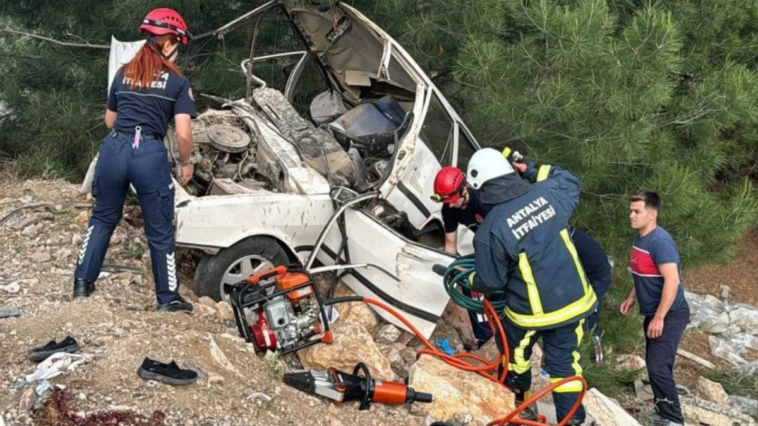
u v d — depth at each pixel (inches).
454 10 283.7
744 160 397.1
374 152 247.9
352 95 277.9
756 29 362.6
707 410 253.1
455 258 218.2
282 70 318.3
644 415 235.6
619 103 256.2
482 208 215.9
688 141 322.7
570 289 183.6
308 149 227.5
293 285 188.2
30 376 150.8
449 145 247.1
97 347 162.7
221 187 214.1
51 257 211.3
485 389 192.7
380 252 216.4
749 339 358.3
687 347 342.3
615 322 299.0
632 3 314.3
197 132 227.8
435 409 181.5
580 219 294.0
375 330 223.0
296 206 211.0
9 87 329.7
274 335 186.2
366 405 175.0
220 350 169.8
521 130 264.2
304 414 159.9
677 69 267.9
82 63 328.5
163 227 181.5
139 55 176.6
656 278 224.1
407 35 285.4
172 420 144.6
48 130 317.7
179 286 209.5
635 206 223.9
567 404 188.2
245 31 329.4
